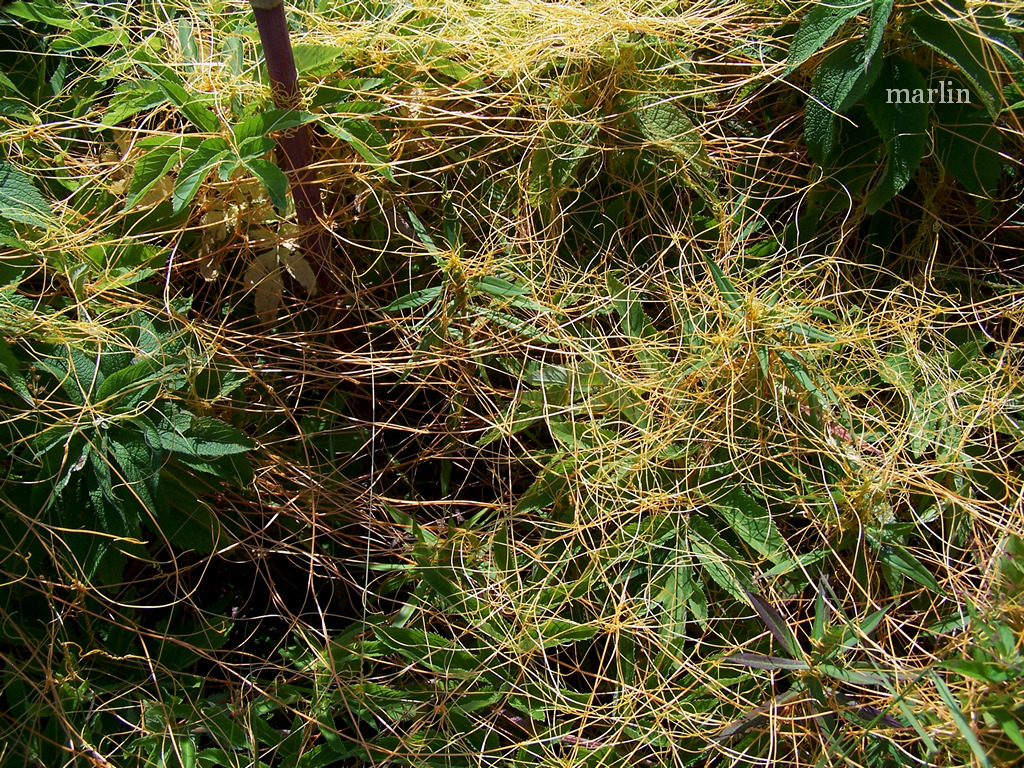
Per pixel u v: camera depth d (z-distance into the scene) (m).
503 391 0.75
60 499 0.63
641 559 0.68
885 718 0.62
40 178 0.73
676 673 0.65
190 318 0.75
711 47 0.80
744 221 0.79
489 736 0.66
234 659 0.70
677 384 0.71
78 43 0.75
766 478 0.70
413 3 0.76
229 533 0.70
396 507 0.74
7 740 0.63
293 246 0.74
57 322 0.66
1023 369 0.73
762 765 0.64
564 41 0.76
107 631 0.67
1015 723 0.57
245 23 0.74
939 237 0.79
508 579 0.69
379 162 0.69
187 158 0.65
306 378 0.75
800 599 0.67
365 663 0.68
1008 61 0.71
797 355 0.70
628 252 0.78
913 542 0.70
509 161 0.79
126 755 0.63
